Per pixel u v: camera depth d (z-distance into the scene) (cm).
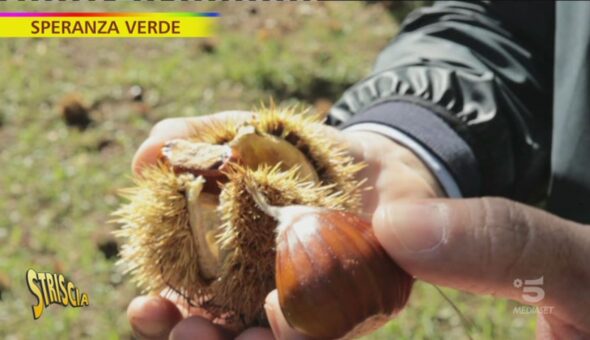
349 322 18
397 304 18
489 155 30
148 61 88
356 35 96
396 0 100
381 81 33
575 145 29
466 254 18
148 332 24
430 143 29
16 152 73
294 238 19
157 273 23
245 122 25
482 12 34
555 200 29
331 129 29
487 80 32
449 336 54
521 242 18
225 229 22
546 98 33
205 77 85
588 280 18
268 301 19
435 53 34
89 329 55
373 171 29
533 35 34
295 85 85
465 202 18
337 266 18
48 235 63
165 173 23
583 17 30
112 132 76
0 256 61
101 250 61
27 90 82
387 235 18
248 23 96
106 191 68
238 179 22
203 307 23
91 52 89
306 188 22
